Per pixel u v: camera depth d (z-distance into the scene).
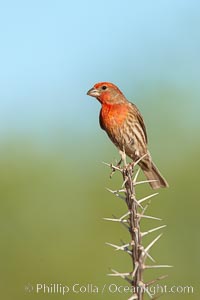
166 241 13.02
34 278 12.69
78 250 13.06
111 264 12.67
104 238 13.26
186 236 13.20
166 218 13.42
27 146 14.70
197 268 12.71
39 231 13.33
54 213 13.63
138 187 13.77
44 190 13.90
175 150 14.93
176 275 12.55
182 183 13.93
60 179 14.20
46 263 12.83
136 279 5.72
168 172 14.32
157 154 14.88
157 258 12.71
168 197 13.68
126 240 13.21
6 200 13.62
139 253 5.82
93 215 13.65
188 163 14.36
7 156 14.34
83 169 14.68
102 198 13.93
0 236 13.27
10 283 12.69
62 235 13.29
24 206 13.61
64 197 13.86
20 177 13.93
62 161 14.63
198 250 12.96
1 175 13.90
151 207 13.51
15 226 13.38
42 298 12.37
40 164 14.32
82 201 13.88
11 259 12.97
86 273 12.59
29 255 13.01
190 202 13.60
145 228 13.22
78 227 13.45
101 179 14.30
